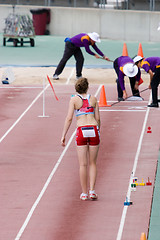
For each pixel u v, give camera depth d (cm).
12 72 5419
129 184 2700
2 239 2112
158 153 3216
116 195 2559
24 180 2778
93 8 9700
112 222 2255
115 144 3409
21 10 10356
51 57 7169
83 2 10125
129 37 9319
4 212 2377
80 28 9800
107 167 2967
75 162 3066
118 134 3631
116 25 9425
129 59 4472
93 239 2100
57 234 2153
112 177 2806
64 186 2689
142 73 5881
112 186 2678
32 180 2778
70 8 9894
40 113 4234
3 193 2600
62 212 2370
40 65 6381
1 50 7944
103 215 2328
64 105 4491
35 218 2311
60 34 10056
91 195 2494
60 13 10006
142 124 3881
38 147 3356
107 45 8581
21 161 3091
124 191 2609
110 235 2133
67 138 3559
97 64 6581
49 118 4078
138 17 9194
